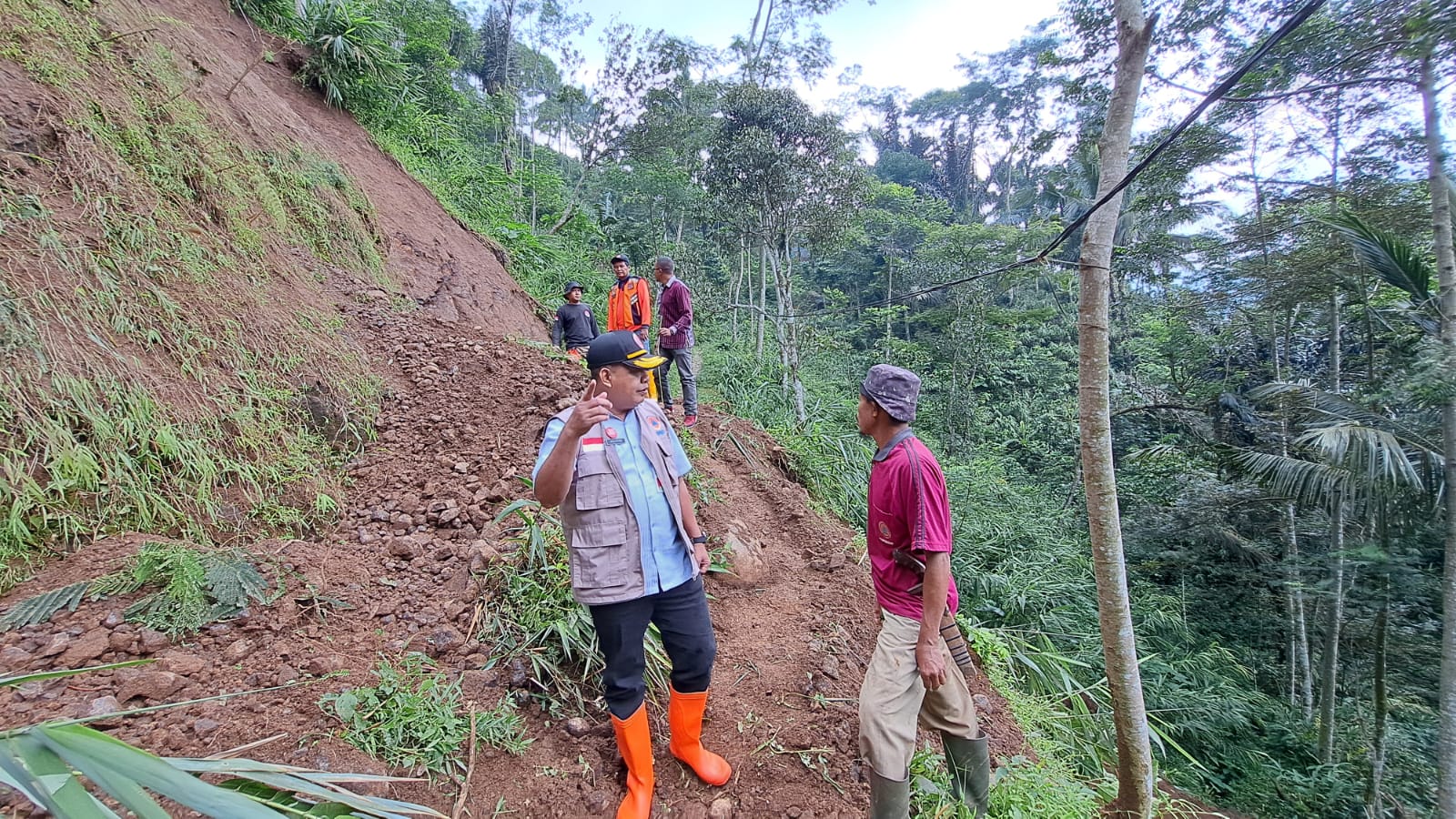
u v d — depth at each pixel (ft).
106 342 8.93
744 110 37.73
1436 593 21.68
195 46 17.60
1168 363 43.19
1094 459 10.66
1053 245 11.71
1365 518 23.43
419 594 8.90
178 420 9.12
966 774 8.21
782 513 16.63
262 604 7.61
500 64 74.33
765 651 10.55
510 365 15.33
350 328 14.40
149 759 3.55
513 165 61.41
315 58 24.75
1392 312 25.73
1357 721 27.07
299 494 9.98
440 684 7.49
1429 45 16.03
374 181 23.20
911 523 7.34
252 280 12.66
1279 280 28.37
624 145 51.96
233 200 13.82
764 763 8.23
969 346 55.93
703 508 14.21
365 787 6.04
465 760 6.81
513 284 26.68
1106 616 10.75
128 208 10.94
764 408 33.88
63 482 7.47
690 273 53.52
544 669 8.27
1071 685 17.69
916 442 7.57
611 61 50.39
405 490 10.97
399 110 30.94
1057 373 60.64
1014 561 26.48
